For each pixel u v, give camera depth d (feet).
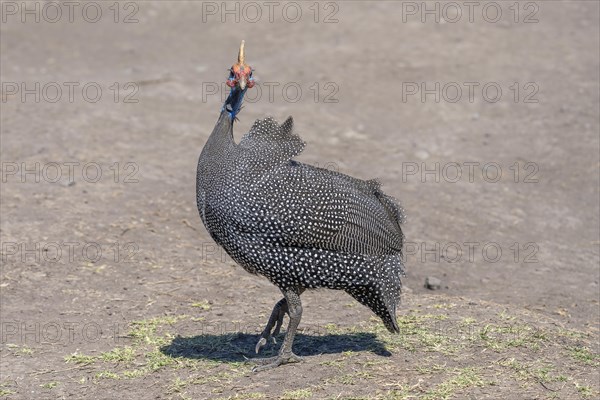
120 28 99.66
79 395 36.14
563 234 60.08
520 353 39.58
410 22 98.99
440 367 37.70
